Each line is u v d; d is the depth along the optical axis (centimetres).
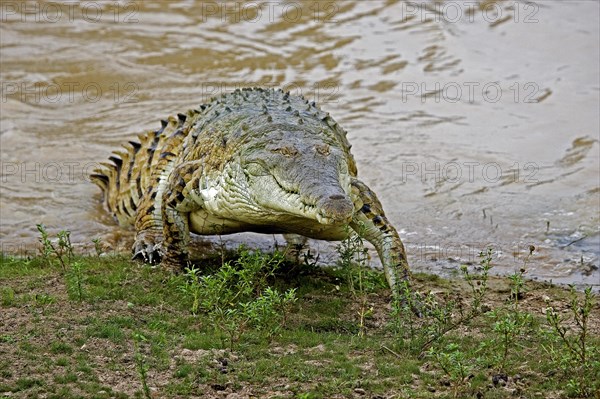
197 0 4397
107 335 1594
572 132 3112
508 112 3294
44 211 2591
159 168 2272
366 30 4031
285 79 3584
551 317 1634
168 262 2064
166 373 1473
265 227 1984
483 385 1439
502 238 2408
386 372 1485
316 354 1557
